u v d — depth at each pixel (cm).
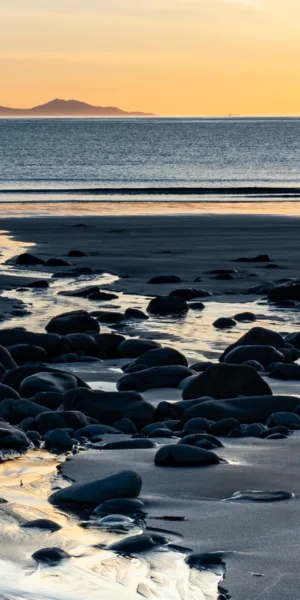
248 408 929
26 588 483
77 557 532
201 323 1600
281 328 1556
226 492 665
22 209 4216
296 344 1383
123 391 981
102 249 2697
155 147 13888
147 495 658
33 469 742
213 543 552
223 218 3622
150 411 927
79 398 937
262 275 2188
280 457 765
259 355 1243
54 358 1304
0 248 2750
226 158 10719
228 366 1027
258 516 603
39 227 3303
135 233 3106
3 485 694
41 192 5491
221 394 1013
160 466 738
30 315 1659
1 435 817
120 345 1355
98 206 4425
